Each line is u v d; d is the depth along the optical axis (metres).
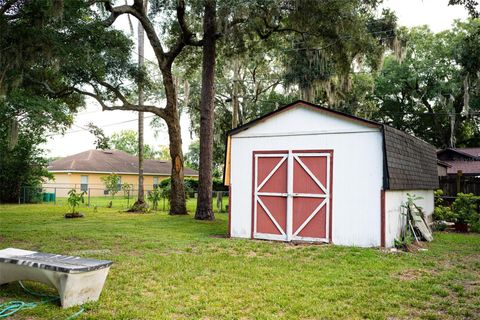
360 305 4.85
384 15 17.52
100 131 21.95
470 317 4.51
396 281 5.99
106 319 4.25
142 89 18.11
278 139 10.16
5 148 22.77
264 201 10.23
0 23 9.30
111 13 15.35
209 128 15.96
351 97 25.84
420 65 30.61
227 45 18.12
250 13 14.14
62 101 16.88
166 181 32.19
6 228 11.86
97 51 13.08
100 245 8.95
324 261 7.38
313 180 9.65
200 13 15.31
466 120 31.20
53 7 9.92
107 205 23.47
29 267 4.78
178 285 5.63
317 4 14.52
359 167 9.16
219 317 4.40
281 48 20.16
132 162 42.59
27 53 10.33
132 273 6.26
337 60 17.66
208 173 15.76
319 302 4.93
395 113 33.81
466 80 22.09
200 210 15.52
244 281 5.90
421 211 10.49
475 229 12.86
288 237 9.76
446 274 6.49
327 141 9.55
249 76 31.09
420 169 11.17
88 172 36.53
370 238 8.94
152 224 13.58
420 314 4.59
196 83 28.66
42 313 4.38
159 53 17.50
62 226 12.62
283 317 4.40
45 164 25.83
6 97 12.05
